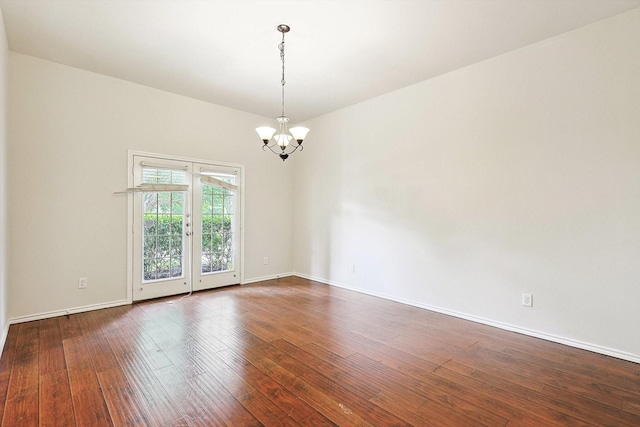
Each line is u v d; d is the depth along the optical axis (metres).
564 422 1.87
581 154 2.87
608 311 2.74
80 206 3.77
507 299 3.33
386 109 4.46
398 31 2.94
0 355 2.63
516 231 3.26
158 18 2.76
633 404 2.04
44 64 3.53
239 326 3.38
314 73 3.82
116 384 2.24
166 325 3.39
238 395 2.12
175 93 4.48
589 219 2.83
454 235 3.75
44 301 3.55
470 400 2.08
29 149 3.44
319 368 2.49
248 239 5.39
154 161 4.31
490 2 2.53
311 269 5.66
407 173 4.21
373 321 3.55
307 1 2.52
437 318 3.66
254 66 3.65
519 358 2.67
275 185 5.74
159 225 4.42
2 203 2.80
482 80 3.51
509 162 3.30
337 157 5.16
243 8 2.61
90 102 3.82
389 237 4.43
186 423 1.84
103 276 3.95
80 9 2.64
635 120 2.62
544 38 3.06
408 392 2.17
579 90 2.88
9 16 2.73
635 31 2.61
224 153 5.03
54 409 1.96
